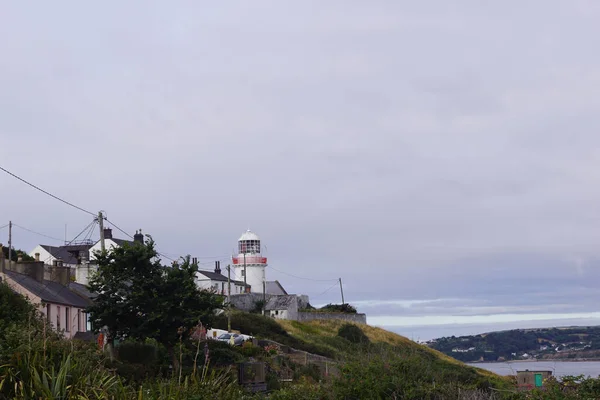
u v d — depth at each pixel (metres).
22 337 19.38
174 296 43.16
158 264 44.69
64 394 15.99
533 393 20.81
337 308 113.12
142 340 42.25
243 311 82.19
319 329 88.69
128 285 43.84
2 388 16.25
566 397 19.89
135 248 43.97
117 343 47.25
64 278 54.91
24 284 46.09
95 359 21.28
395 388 21.67
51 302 46.09
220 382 19.44
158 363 41.00
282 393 23.28
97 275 43.84
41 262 51.22
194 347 45.44
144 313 42.88
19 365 16.86
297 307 98.62
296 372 43.31
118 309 42.19
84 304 52.72
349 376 22.22
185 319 42.31
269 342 61.94
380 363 22.50
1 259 45.75
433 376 22.42
